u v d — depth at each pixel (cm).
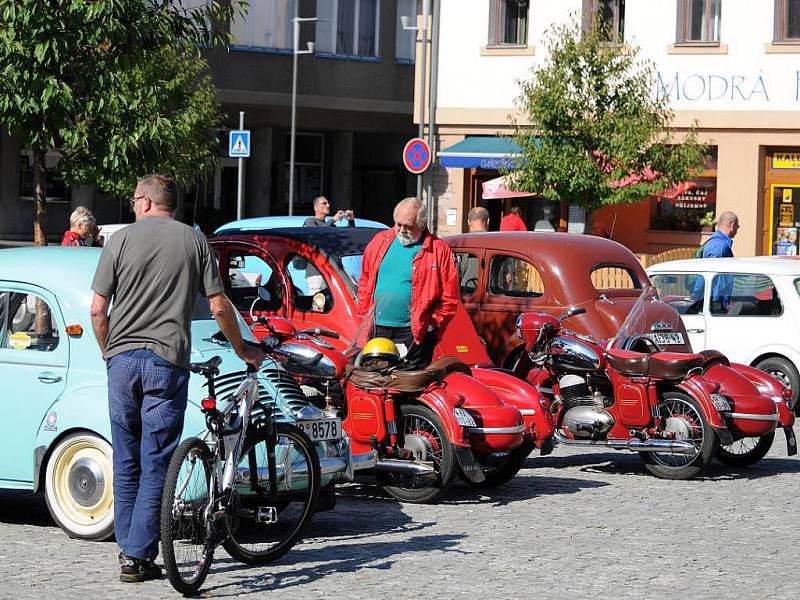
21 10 1511
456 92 3403
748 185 3145
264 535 940
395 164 4931
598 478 1351
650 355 1324
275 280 1380
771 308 1870
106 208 4753
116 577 879
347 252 1388
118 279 859
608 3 3262
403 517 1118
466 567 930
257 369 901
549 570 926
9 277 1042
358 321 1291
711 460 1370
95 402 988
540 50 3322
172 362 853
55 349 1015
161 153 1677
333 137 4750
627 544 1021
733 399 1356
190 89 3444
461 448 1160
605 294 1596
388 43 4622
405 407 1180
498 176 3416
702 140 3177
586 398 1363
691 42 3180
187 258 860
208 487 855
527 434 1270
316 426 1008
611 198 2664
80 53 1585
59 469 998
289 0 4475
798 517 1152
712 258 1964
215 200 4681
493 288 1647
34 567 903
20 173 4753
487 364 1346
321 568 917
